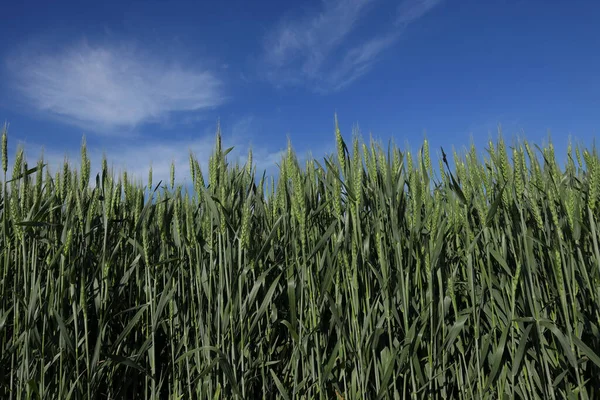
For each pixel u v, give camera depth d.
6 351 0.82
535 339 0.75
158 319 0.84
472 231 0.85
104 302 0.83
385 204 0.81
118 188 0.95
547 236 0.82
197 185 0.86
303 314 0.83
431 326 0.74
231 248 0.83
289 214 0.88
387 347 0.78
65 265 0.84
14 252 0.90
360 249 0.77
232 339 0.77
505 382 0.76
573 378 0.76
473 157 0.88
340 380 0.82
